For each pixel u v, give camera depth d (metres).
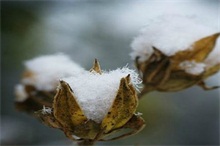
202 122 0.55
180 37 0.22
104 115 0.17
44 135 0.46
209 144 0.55
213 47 0.21
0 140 0.42
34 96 0.24
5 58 0.47
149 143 0.47
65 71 0.24
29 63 0.25
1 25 0.46
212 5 0.46
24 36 0.47
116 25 0.49
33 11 0.47
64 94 0.17
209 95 0.56
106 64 0.48
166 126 0.49
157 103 0.48
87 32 0.49
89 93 0.17
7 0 0.46
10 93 0.47
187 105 0.54
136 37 0.22
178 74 0.22
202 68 0.22
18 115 0.47
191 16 0.22
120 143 0.45
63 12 0.49
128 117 0.17
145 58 0.22
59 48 0.48
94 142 0.18
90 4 0.50
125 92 0.17
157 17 0.22
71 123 0.17
